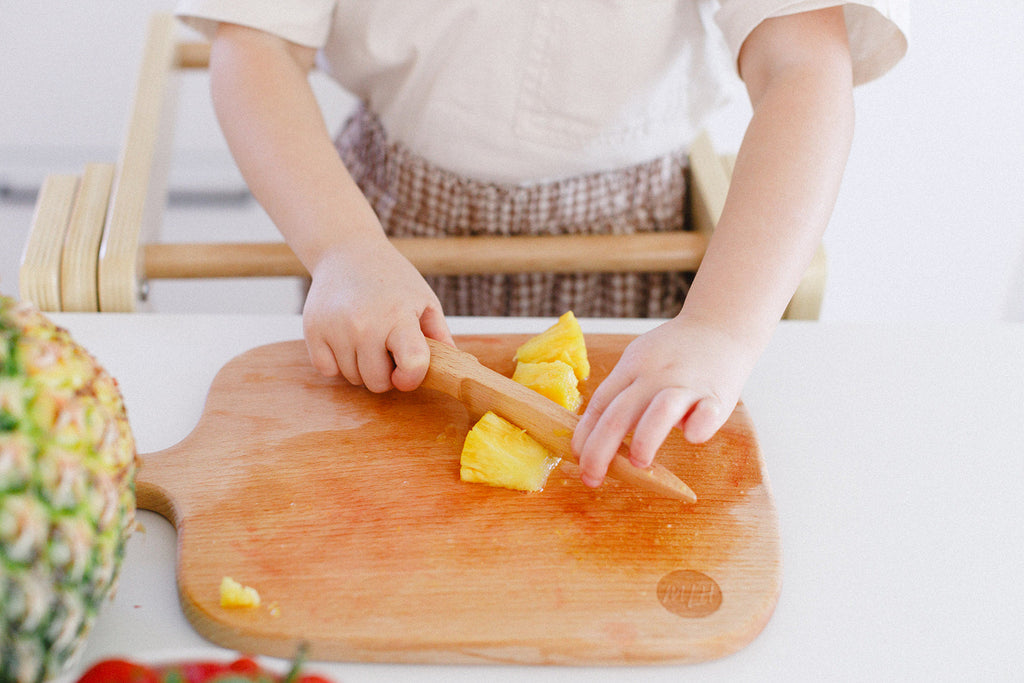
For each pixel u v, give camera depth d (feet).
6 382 1.02
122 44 4.41
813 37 2.03
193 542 1.44
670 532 1.48
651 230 2.82
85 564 1.04
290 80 2.25
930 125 4.12
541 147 2.56
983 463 1.72
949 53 3.91
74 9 4.27
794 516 1.58
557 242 2.37
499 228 2.76
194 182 4.91
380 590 1.36
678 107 2.58
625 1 2.26
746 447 1.68
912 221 4.40
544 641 1.29
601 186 2.72
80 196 2.37
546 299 2.93
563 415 1.59
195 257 2.29
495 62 2.40
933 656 1.33
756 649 1.34
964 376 1.97
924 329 2.14
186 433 1.77
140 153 2.47
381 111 2.74
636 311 2.95
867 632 1.37
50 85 4.50
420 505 1.52
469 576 1.39
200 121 4.72
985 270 4.49
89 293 2.19
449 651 1.29
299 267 2.30
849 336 2.10
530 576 1.39
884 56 2.18
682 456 1.65
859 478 1.68
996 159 4.17
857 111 4.11
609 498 1.55
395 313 1.76
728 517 1.51
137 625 1.36
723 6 2.13
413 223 2.81
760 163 1.87
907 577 1.47
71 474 1.03
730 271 1.73
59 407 1.05
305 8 2.34
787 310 2.29
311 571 1.39
